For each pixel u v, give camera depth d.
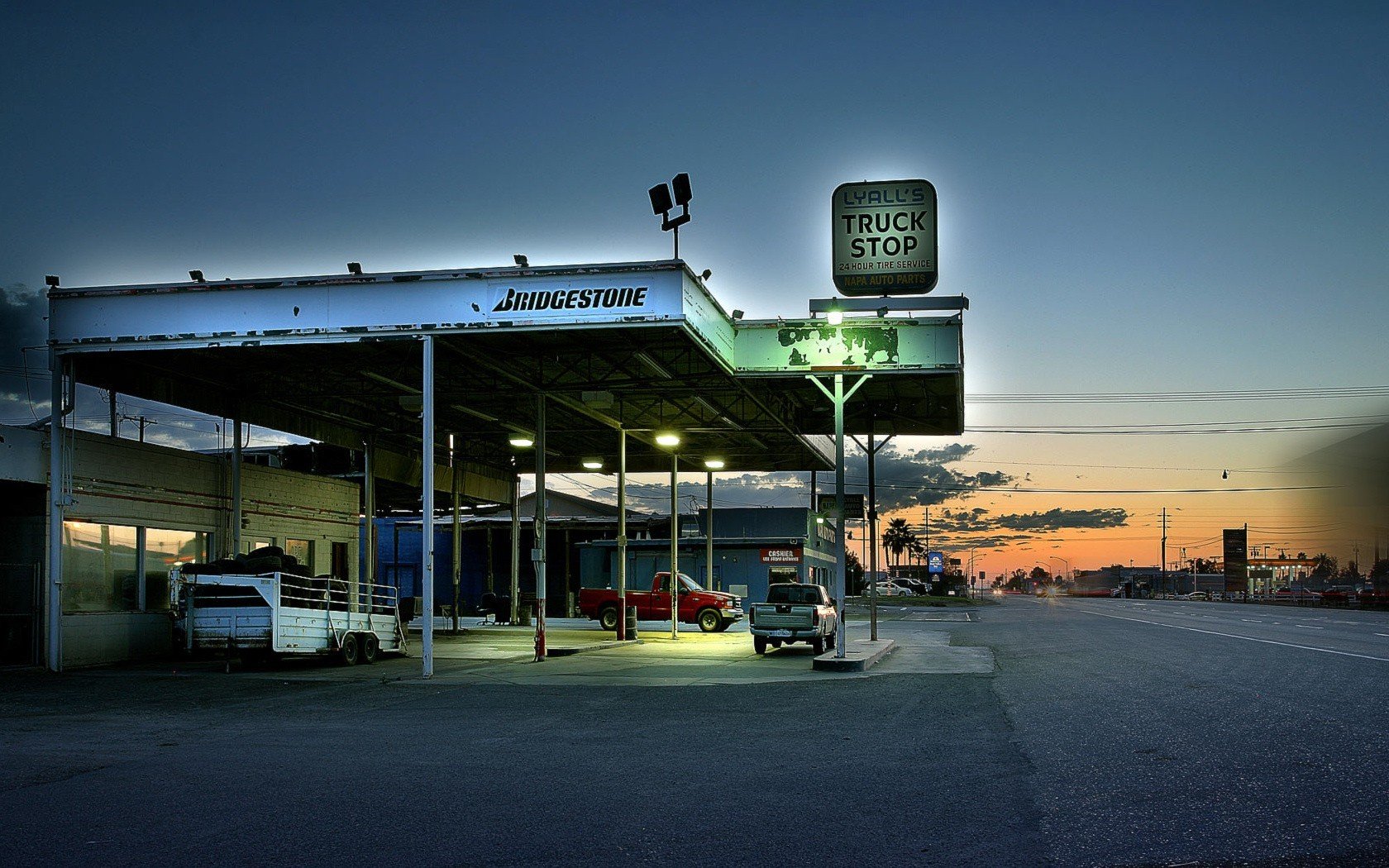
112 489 23.42
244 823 7.73
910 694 16.61
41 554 21.80
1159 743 11.19
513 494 43.41
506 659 24.80
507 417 33.88
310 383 28.30
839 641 21.84
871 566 29.73
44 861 6.71
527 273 20.59
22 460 21.17
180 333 21.19
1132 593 158.38
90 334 21.44
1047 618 52.78
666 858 6.71
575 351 24.83
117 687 18.50
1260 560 132.62
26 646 21.66
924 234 23.94
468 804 8.38
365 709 15.20
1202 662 21.94
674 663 23.77
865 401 30.56
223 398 27.33
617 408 33.22
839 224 24.19
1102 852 6.80
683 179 20.92
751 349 24.22
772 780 9.34
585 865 6.59
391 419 33.66
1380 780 9.12
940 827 7.52
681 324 20.03
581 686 18.44
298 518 30.64
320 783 9.30
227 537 27.34
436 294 20.84
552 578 57.44
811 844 7.05
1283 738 11.41
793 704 15.45
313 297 21.08
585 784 9.22
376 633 24.42
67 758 10.77
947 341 23.59
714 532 63.28
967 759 10.41
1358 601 84.81
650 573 54.22
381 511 48.22
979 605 87.25
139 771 9.94
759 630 26.83
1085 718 13.32
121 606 23.86
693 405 32.88
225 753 11.08
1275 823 7.56
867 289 24.00
